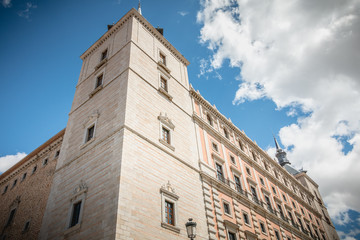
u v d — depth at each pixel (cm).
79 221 1568
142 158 1770
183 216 1817
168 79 2648
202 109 2989
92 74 2644
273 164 4194
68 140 2242
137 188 1603
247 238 2352
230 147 3111
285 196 3847
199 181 2212
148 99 2175
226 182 2564
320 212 4922
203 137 2684
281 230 3045
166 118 2223
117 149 1695
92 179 1720
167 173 1911
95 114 2120
